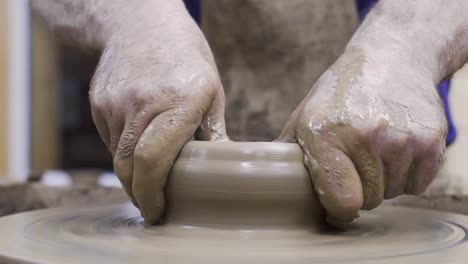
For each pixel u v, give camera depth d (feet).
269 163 2.92
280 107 5.18
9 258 2.54
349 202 2.85
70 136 15.55
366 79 3.03
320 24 5.05
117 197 5.69
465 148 10.00
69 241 2.81
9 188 5.65
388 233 3.08
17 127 12.04
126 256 2.50
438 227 3.29
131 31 3.45
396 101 3.00
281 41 5.04
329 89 3.05
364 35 3.34
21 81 11.99
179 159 3.02
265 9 4.94
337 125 2.86
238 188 2.90
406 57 3.23
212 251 2.58
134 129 3.02
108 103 3.20
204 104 3.04
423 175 3.11
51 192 5.71
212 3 5.09
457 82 9.98
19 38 11.84
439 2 3.55
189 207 3.01
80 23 3.93
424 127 2.98
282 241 2.79
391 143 2.91
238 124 5.29
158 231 3.01
